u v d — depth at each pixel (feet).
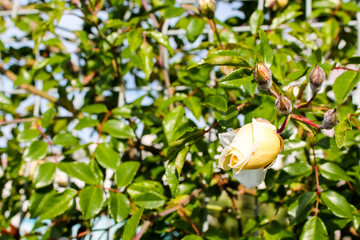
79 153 2.81
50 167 2.20
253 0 2.99
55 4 2.37
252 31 2.36
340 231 2.38
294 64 2.48
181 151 2.01
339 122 1.85
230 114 2.07
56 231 2.30
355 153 2.34
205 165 2.28
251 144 1.82
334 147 2.14
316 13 2.65
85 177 2.18
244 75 1.95
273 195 2.41
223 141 1.93
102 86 2.66
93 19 2.39
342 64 2.10
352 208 2.13
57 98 2.67
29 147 2.26
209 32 2.59
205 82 2.41
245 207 2.86
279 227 2.34
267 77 1.86
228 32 2.43
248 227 2.36
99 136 2.31
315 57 2.12
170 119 2.22
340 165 2.28
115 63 2.60
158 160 2.54
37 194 2.19
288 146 2.13
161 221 2.30
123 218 2.13
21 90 2.84
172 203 2.32
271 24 2.40
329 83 2.56
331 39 2.59
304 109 1.96
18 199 2.74
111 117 2.51
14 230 2.63
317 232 2.05
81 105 2.88
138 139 2.62
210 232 2.19
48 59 2.60
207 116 2.66
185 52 2.97
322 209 2.16
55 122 2.74
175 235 2.36
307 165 2.18
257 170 1.90
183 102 2.28
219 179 2.46
